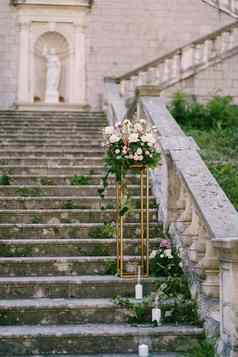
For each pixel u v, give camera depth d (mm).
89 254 8531
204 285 6910
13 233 8969
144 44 24500
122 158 8133
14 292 7504
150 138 8148
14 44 24062
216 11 24688
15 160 12688
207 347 6328
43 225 9000
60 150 13898
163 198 9234
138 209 9570
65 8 24234
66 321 7078
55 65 23969
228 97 18250
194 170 8141
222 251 6016
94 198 10094
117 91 19500
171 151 8812
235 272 5934
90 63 24344
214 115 16562
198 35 24672
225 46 20203
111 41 24438
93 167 11914
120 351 6629
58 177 11219
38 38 24250
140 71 20688
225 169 11531
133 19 24516
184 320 7062
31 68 24031
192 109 16719
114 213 9562
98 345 6625
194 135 14828
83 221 9539
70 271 8078
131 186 10469
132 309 7125
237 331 5887
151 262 8070
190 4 24734
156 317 6945
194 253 7375
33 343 6578
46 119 18672
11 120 18297
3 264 7992
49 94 23828
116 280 7594
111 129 8328
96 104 24234
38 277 7879
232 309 5918
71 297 7535
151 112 10836
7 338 6562
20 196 10531
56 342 6602
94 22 24438
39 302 7191
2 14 24078
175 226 8555
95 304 7109
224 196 7277
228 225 6523
